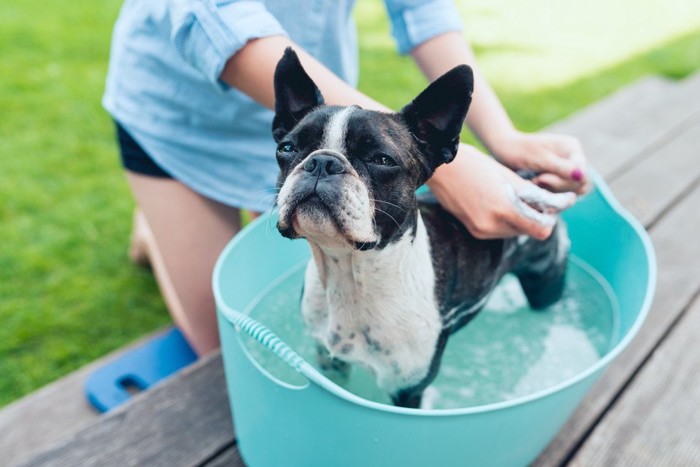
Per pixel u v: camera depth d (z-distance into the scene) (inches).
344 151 25.7
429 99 26.9
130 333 47.9
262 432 26.6
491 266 32.1
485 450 25.1
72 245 54.6
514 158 33.1
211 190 37.9
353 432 23.6
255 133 37.3
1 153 63.5
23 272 51.5
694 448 30.0
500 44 98.3
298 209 24.7
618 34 105.9
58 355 45.7
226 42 27.2
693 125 56.2
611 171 49.1
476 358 35.9
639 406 31.6
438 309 28.9
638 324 27.5
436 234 30.1
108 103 37.9
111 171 63.2
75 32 86.5
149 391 31.2
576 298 39.4
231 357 26.1
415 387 29.6
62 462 28.2
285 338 34.5
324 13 35.0
